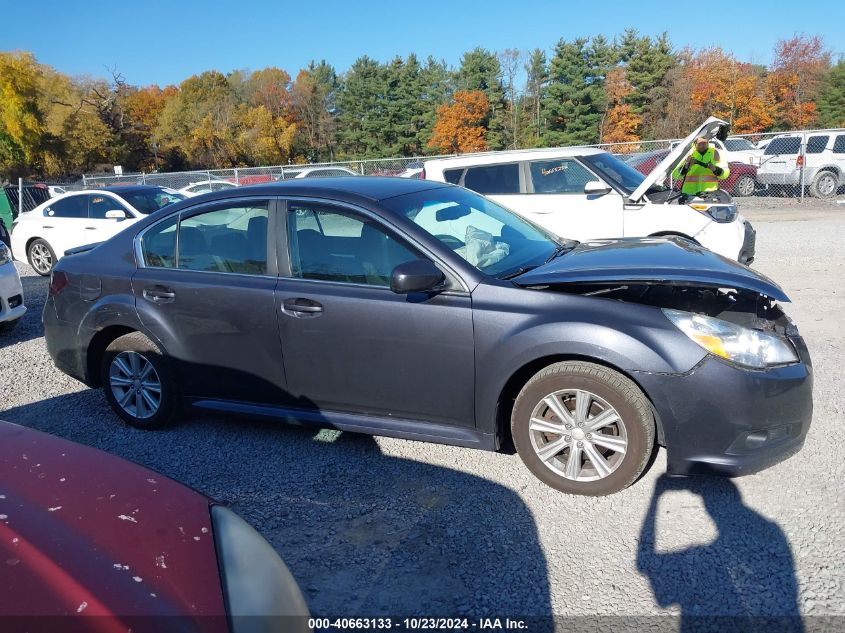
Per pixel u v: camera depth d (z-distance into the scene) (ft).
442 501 11.35
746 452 10.32
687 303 12.16
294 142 236.43
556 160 26.68
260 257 13.43
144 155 213.87
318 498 11.68
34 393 18.04
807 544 9.54
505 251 13.03
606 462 10.96
